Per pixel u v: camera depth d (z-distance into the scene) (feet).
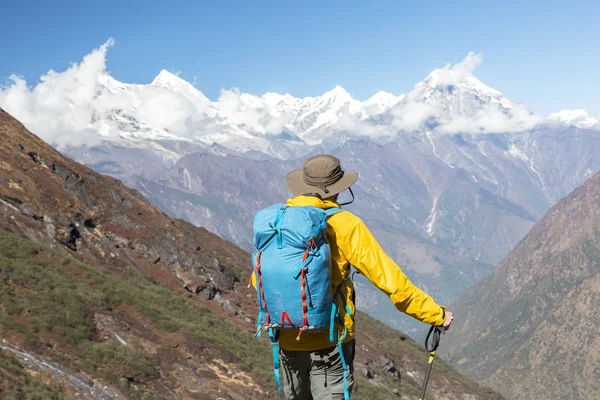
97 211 203.10
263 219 17.33
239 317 195.62
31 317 94.32
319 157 18.57
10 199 167.63
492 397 310.04
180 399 91.61
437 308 16.63
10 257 123.54
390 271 16.53
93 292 120.57
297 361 17.81
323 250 16.48
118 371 89.25
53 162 207.72
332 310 16.72
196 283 196.75
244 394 102.32
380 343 297.33
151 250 200.95
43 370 79.10
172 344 110.83
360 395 139.44
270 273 16.55
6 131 208.95
